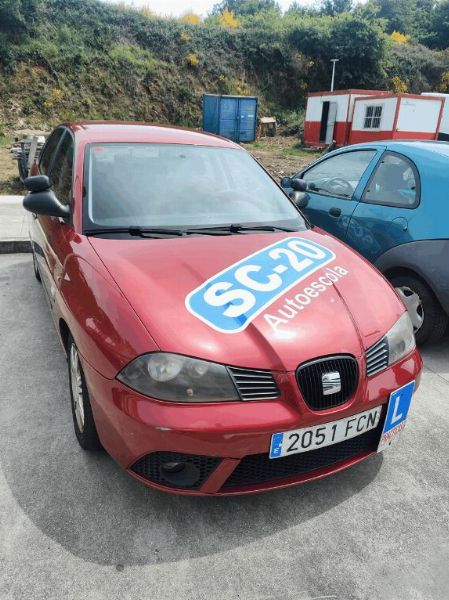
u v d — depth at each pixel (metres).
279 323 2.09
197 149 3.39
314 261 2.59
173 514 2.20
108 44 27.03
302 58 32.81
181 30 30.31
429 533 2.18
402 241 3.83
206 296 2.16
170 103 27.44
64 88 24.61
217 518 2.19
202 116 26.70
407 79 35.44
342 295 2.35
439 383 3.47
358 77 33.81
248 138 25.52
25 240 5.94
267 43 32.31
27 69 24.05
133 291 2.14
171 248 2.53
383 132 19.70
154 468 1.99
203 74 29.56
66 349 2.76
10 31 24.62
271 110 31.48
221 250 2.55
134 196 2.89
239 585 1.89
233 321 2.06
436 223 3.65
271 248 2.65
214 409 1.89
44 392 3.08
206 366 1.92
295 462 2.10
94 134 3.30
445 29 48.47
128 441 1.95
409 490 2.43
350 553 2.06
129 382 1.93
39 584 1.84
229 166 3.39
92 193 2.84
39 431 2.70
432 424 2.98
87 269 2.37
